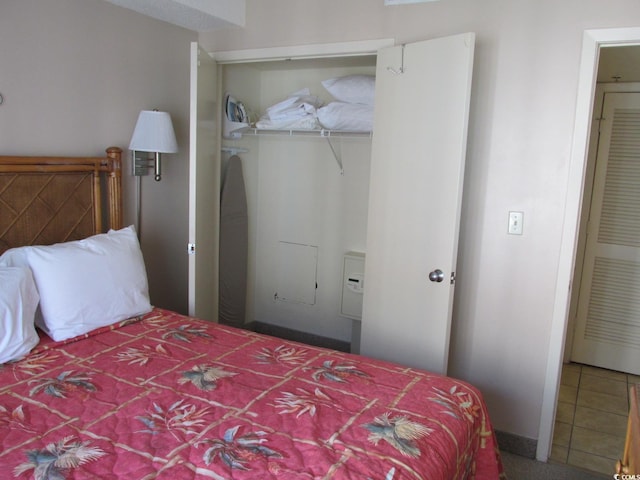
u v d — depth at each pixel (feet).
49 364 6.48
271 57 10.15
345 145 11.69
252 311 13.48
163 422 5.22
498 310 8.61
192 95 9.32
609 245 12.11
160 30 9.95
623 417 10.30
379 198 9.10
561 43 7.74
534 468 8.39
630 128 11.62
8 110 7.66
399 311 8.98
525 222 8.25
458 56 7.80
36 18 7.89
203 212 10.32
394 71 8.69
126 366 6.49
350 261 11.45
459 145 7.91
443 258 8.27
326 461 4.63
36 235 8.06
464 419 5.80
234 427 5.15
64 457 4.55
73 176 8.56
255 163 12.82
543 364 8.38
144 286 8.48
